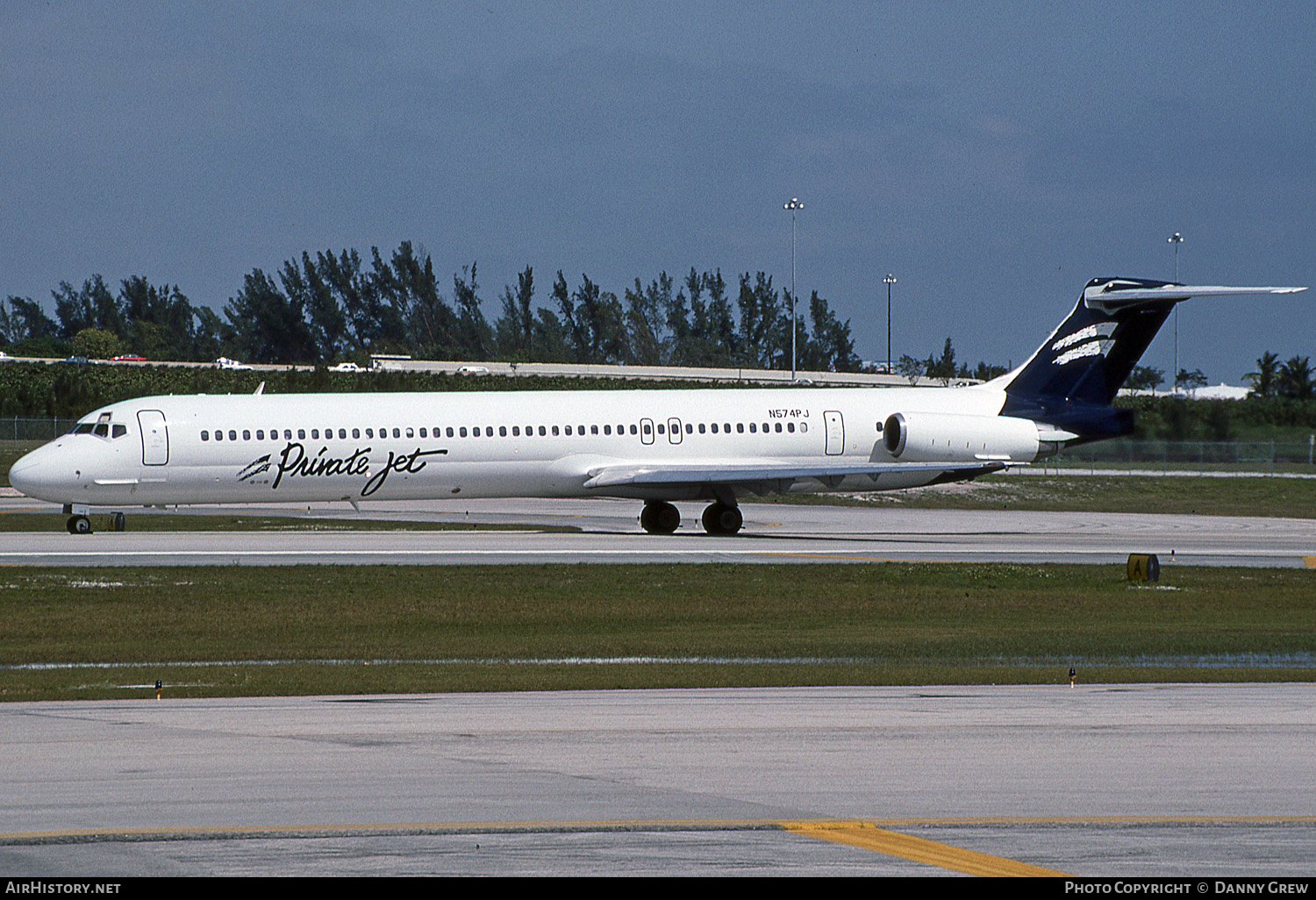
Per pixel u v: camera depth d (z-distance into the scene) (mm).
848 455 186750
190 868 40094
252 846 42188
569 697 69750
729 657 89688
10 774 50688
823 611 114438
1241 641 98375
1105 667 84062
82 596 115500
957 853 41969
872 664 86312
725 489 181875
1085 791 48844
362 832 43594
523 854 41594
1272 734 59000
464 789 48812
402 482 170875
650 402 181875
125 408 164625
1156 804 47281
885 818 45500
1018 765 52844
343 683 74625
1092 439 192500
